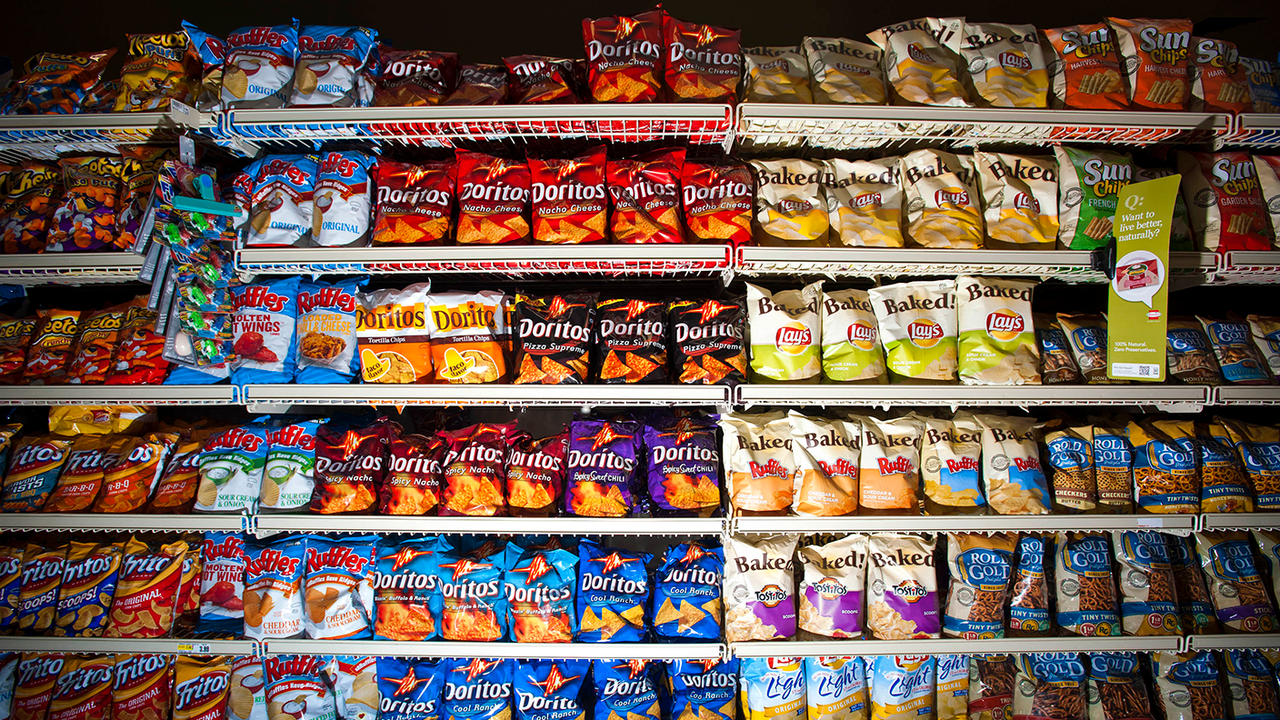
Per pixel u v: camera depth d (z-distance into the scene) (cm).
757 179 182
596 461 182
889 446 185
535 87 172
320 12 221
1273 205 178
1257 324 192
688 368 178
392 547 188
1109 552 190
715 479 181
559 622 182
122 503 182
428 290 184
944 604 190
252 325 182
